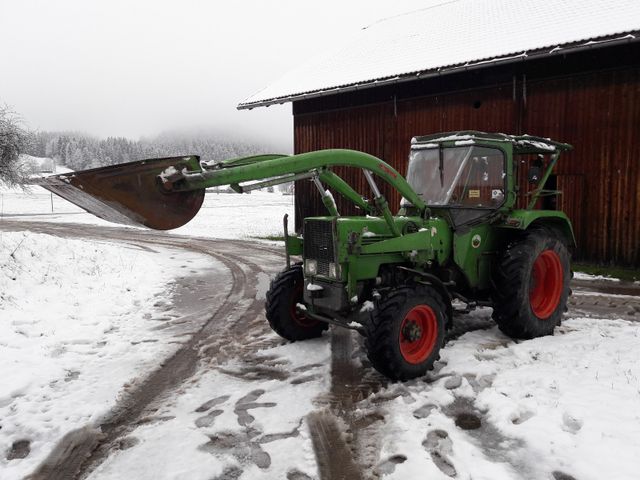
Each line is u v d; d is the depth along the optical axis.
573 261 10.43
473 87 11.62
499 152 5.41
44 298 7.48
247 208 39.09
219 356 5.26
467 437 3.45
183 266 11.41
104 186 3.60
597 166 9.94
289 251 5.47
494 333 5.58
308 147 15.55
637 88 9.34
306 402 4.05
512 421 3.62
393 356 4.26
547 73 10.46
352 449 3.35
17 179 11.52
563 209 10.49
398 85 13.06
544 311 5.50
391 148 13.38
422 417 3.73
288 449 3.36
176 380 4.64
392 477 3.01
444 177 5.36
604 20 9.97
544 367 4.49
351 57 15.38
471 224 5.29
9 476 3.15
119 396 4.29
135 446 3.47
